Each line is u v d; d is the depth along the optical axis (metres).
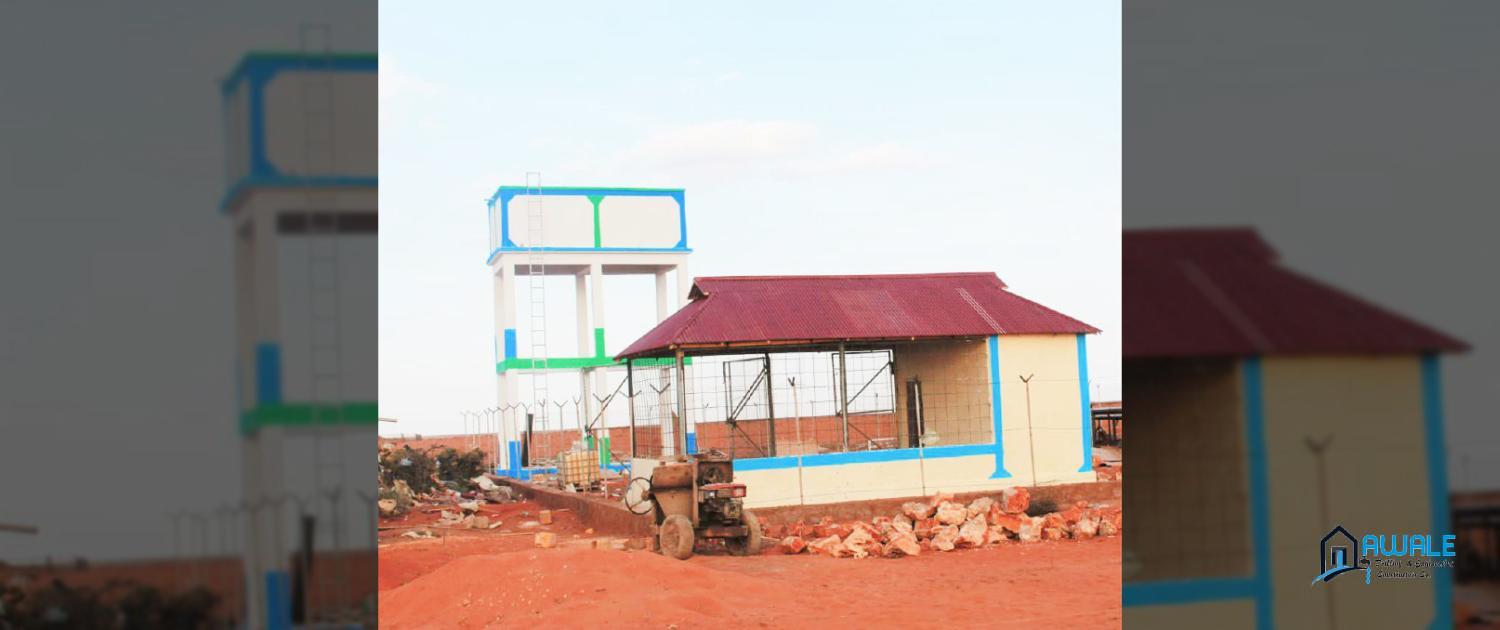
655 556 15.67
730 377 28.02
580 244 37.38
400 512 28.78
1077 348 26.64
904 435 28.88
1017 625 12.68
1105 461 32.44
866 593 15.15
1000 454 25.83
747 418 28.03
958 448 25.58
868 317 26.19
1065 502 25.77
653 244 37.97
